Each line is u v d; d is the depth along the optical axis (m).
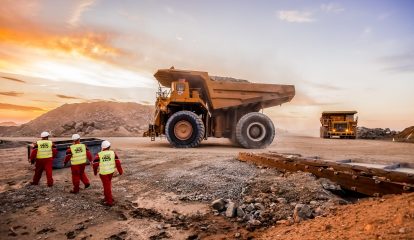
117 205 5.53
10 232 4.34
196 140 14.02
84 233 4.34
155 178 7.40
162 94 15.10
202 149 13.55
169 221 4.78
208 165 8.58
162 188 6.57
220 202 5.22
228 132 15.48
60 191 6.36
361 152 12.61
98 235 4.27
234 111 15.45
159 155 11.09
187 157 10.39
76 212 5.11
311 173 6.55
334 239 3.19
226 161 9.39
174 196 6.02
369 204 4.33
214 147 14.97
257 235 4.15
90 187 6.73
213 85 14.70
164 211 5.22
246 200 5.61
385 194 4.92
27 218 4.82
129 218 4.92
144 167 8.80
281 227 4.34
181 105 14.86
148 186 6.77
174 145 14.05
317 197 5.33
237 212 4.98
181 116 13.96
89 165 9.36
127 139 24.17
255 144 14.36
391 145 18.22
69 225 4.61
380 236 2.94
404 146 17.20
